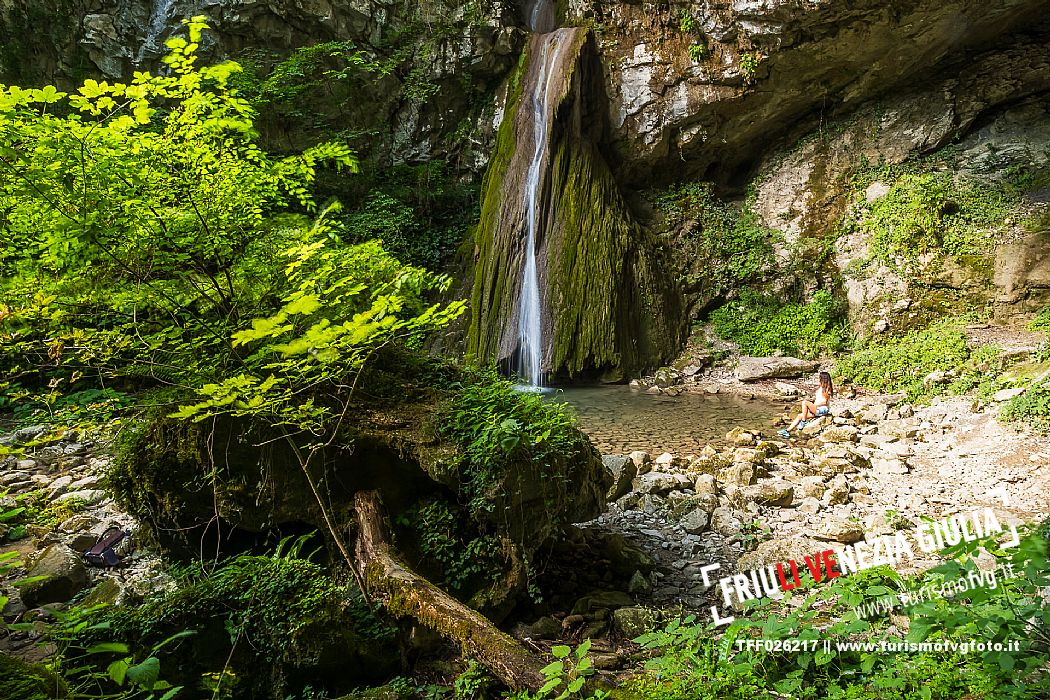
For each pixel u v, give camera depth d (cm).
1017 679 275
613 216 1305
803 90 1308
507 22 1512
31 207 301
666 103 1345
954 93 1262
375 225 1377
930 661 297
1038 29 1258
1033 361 884
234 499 401
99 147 304
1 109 278
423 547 401
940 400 916
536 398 461
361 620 357
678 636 347
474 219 1542
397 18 1495
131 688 307
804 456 753
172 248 339
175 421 401
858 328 1227
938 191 1197
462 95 1548
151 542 442
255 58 1405
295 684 328
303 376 345
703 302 1357
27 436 727
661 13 1330
